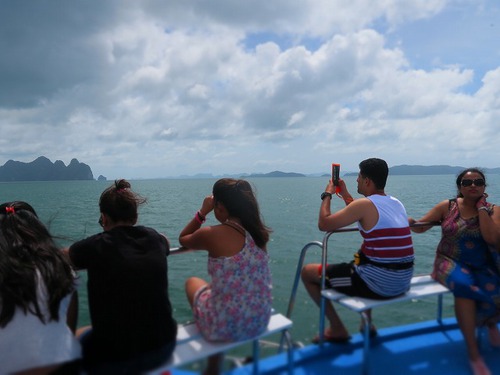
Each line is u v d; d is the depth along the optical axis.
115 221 2.54
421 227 3.56
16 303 2.06
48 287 2.16
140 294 2.29
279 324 2.64
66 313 2.29
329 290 3.14
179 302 6.25
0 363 2.03
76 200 48.91
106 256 2.31
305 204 34.75
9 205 2.39
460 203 3.36
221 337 2.43
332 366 2.88
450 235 3.28
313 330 3.98
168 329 2.36
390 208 3.00
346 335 3.21
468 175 3.18
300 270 3.40
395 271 2.89
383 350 3.13
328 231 3.11
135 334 2.25
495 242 3.08
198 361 2.27
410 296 2.98
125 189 2.59
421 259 10.19
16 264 2.10
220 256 2.54
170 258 9.78
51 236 2.38
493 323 3.04
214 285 2.52
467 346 2.90
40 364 2.06
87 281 2.37
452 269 3.15
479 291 2.94
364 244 3.04
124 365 2.21
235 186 2.66
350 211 2.97
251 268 2.54
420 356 3.06
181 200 46.53
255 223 2.63
